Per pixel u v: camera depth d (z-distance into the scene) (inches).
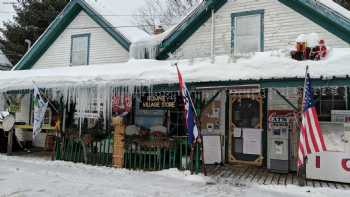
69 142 443.5
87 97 426.3
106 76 407.2
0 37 1197.7
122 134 405.7
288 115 379.6
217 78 346.0
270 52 368.8
